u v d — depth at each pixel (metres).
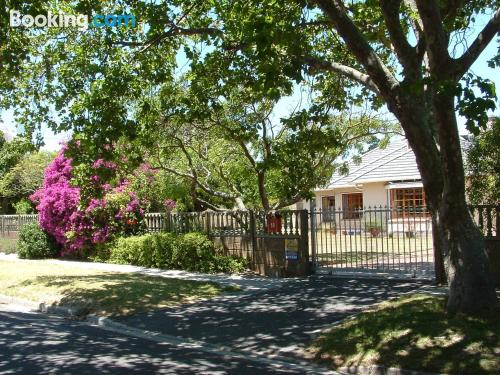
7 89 12.98
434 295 10.06
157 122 14.77
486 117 6.82
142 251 17.44
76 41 12.81
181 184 17.70
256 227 15.12
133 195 19.03
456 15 9.77
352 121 17.38
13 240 24.05
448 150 7.65
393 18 7.89
